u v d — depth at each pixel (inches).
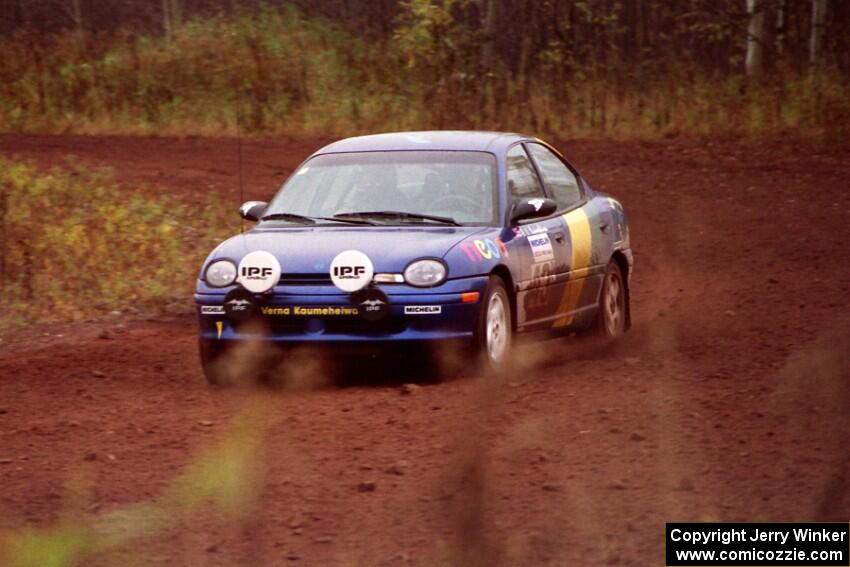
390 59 2743.6
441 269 892.6
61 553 485.7
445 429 753.0
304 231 963.3
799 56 2923.2
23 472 690.8
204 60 2770.7
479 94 2576.3
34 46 2869.1
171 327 1232.8
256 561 529.3
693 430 726.5
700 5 3073.3
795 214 1793.8
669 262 1520.7
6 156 2156.7
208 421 803.4
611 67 2706.7
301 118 2564.0
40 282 1359.5
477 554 422.6
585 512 581.0
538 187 1051.9
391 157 1026.7
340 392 890.1
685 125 2502.5
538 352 1065.5
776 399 796.0
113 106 2655.0
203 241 1612.9
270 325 904.3
